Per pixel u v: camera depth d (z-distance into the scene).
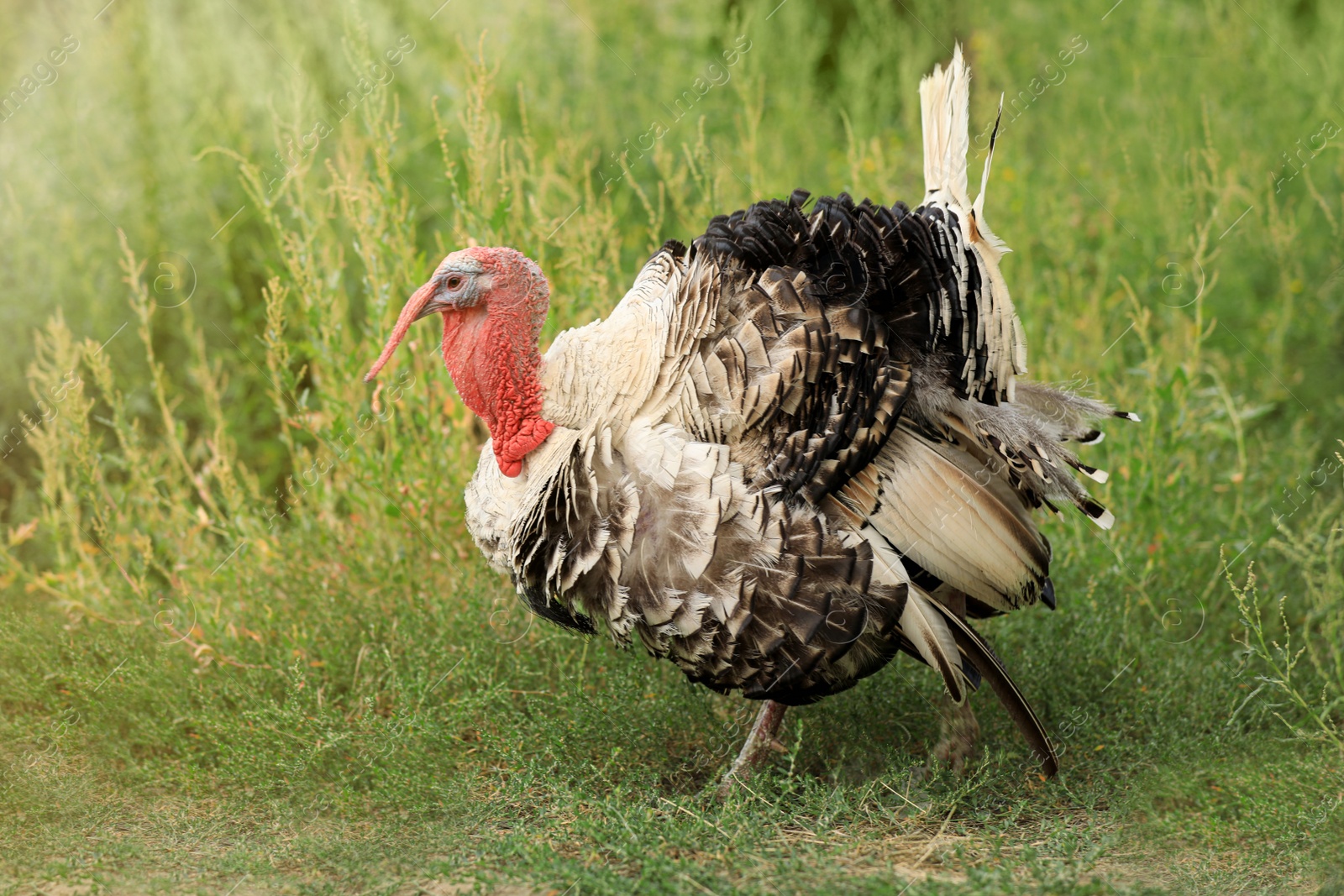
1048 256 13.77
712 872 6.63
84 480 9.84
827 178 14.70
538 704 8.58
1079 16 16.88
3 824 7.32
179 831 7.46
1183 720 8.33
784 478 6.98
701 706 8.59
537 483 7.53
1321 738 7.91
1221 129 14.54
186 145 12.98
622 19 16.39
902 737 8.48
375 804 7.60
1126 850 7.12
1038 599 8.48
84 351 10.13
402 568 9.94
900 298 7.27
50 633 9.27
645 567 7.10
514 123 14.34
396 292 10.74
